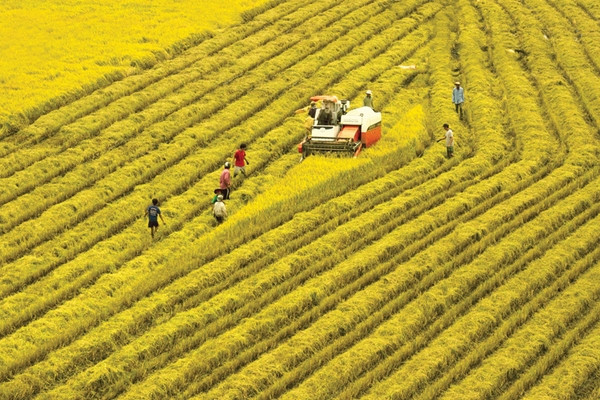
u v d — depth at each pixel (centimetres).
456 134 5950
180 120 6181
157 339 3591
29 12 8744
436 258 4219
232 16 8644
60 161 5488
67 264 4288
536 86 7044
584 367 3366
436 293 3903
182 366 3419
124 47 7581
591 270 4097
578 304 3797
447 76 7175
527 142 5816
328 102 5578
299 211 4847
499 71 7306
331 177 5128
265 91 6719
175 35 7944
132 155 5612
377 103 6538
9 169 5400
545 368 3384
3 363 3469
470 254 4269
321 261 4212
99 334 3634
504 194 4984
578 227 4606
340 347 3541
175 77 7019
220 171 5403
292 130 6003
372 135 5666
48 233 4622
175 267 4228
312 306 3881
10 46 7625
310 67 7269
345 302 3847
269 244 4419
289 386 3331
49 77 6838
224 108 6462
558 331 3644
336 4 9181
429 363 3394
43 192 5103
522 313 3725
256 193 5081
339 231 4516
